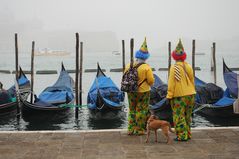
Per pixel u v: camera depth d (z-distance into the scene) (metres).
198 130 6.87
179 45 6.19
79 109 16.33
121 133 6.74
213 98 14.91
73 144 6.02
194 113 15.09
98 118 13.98
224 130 6.84
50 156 5.41
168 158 5.26
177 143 6.04
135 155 5.42
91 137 6.45
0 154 5.52
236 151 5.57
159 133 6.73
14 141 6.21
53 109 13.88
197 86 15.64
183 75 6.11
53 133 6.72
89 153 5.54
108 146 5.90
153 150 5.66
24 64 62.47
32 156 5.42
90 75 37.31
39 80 32.94
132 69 6.41
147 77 6.36
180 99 6.12
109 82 16.00
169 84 6.13
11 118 14.87
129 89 6.34
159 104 13.46
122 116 14.56
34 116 13.74
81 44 16.53
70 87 17.94
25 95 18.06
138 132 6.60
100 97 13.66
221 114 13.75
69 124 13.92
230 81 14.63
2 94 14.70
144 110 6.55
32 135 6.59
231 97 14.39
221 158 5.24
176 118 6.18
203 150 5.63
